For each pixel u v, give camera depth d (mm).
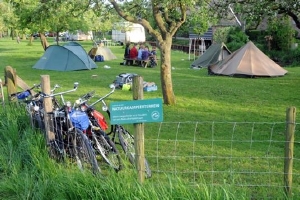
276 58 27266
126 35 48719
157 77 18234
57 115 5938
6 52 35094
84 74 19484
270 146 7195
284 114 10227
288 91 13961
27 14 18531
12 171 5430
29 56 30656
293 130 4297
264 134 8133
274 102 11875
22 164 5738
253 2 11219
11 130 6535
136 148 4617
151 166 6145
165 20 11328
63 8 12789
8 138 6426
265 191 4910
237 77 18109
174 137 7891
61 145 5938
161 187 4328
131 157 5625
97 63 25453
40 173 5266
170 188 4215
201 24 12109
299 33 32188
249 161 6344
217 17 12367
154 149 7023
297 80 16875
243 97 12758
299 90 14148
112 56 28234
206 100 12227
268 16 12531
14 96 8414
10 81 9055
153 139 7438
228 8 12164
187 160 6422
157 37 11219
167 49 11258
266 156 6582
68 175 4898
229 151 6918
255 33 31266
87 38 63938
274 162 6277
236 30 31172
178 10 12273
